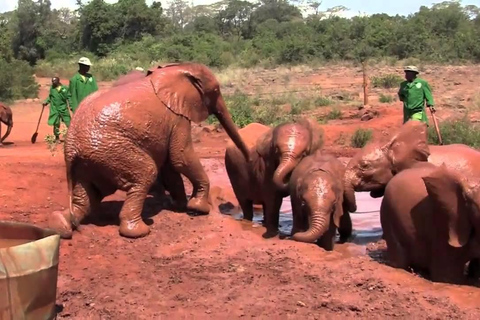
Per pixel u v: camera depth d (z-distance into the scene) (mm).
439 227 7371
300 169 9359
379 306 6285
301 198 8828
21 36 66188
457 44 48688
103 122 8625
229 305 6316
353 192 9352
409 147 9359
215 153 18062
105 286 6875
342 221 9781
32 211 9797
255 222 11039
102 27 64562
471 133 19219
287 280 7000
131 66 50875
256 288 6773
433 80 36469
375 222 11102
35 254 4977
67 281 7016
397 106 25141
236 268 7422
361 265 7664
